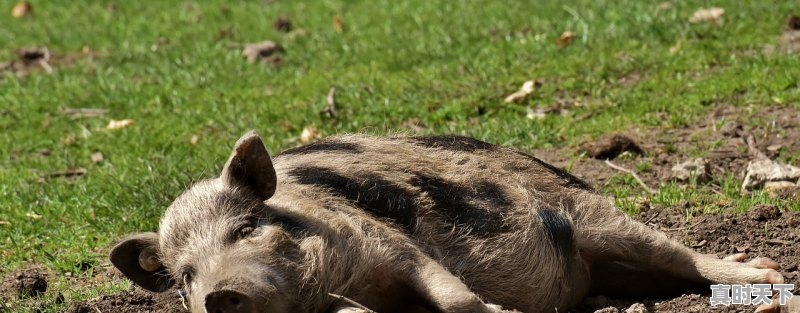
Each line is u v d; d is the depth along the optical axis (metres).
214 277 13.46
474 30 34.00
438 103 27.83
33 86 34.34
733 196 20.62
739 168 22.22
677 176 21.84
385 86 29.45
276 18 40.47
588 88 27.69
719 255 17.84
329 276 14.23
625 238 16.95
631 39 30.78
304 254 14.09
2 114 32.03
